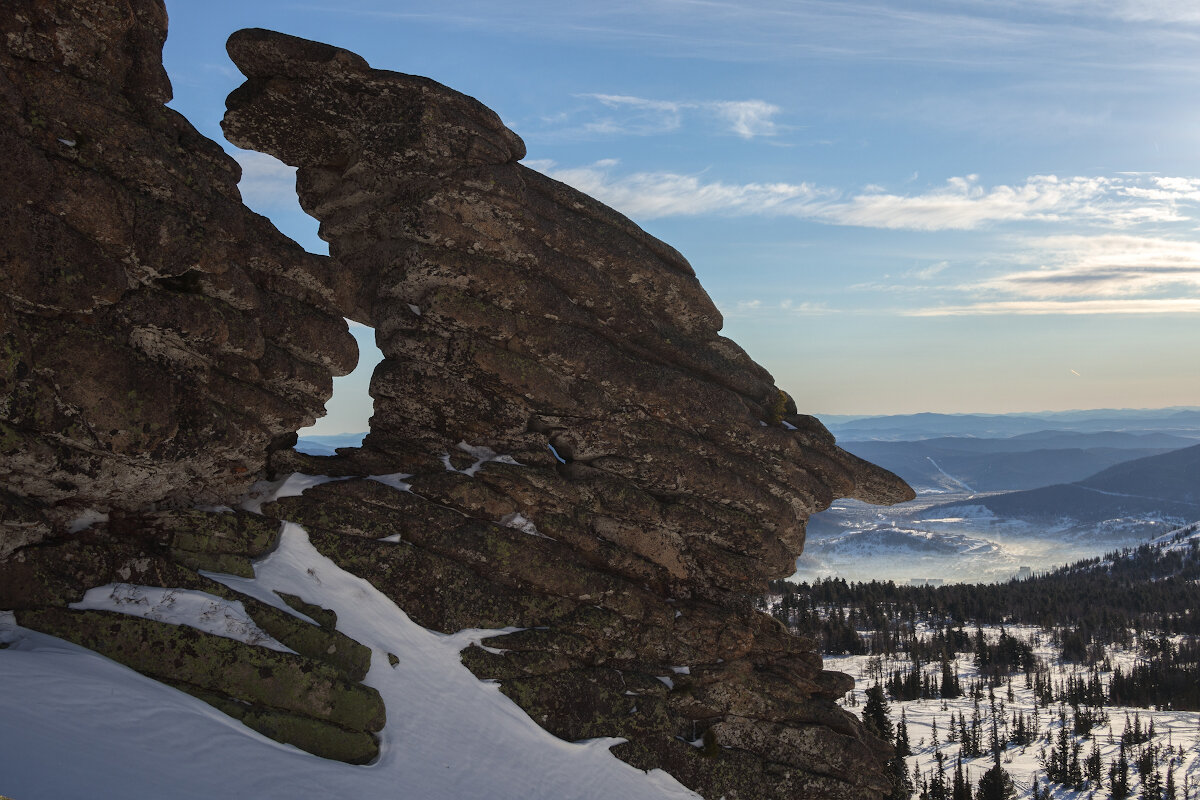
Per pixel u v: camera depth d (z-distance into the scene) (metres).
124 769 12.56
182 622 16.36
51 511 16.72
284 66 21.53
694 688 23.78
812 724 25.30
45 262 14.96
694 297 26.06
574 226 23.98
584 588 23.06
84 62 16.23
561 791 19.55
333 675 17.30
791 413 28.70
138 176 16.58
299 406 20.75
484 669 20.89
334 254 25.38
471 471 23.25
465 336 22.77
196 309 17.55
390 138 21.86
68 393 15.51
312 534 20.55
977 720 167.25
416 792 16.73
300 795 14.59
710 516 25.53
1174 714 181.12
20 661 13.80
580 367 23.86
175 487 18.59
